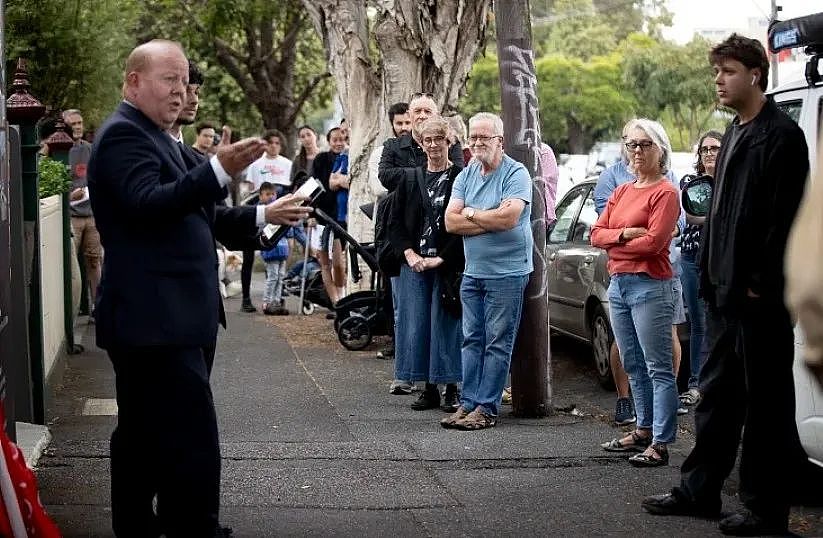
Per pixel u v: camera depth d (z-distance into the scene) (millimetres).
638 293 7430
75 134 13852
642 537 6062
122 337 5191
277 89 27547
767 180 5852
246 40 28812
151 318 5191
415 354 9375
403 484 7098
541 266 9102
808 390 6336
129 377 5324
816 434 6285
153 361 5254
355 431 8617
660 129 7422
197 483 5258
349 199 13672
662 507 6469
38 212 8484
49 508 6477
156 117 5352
